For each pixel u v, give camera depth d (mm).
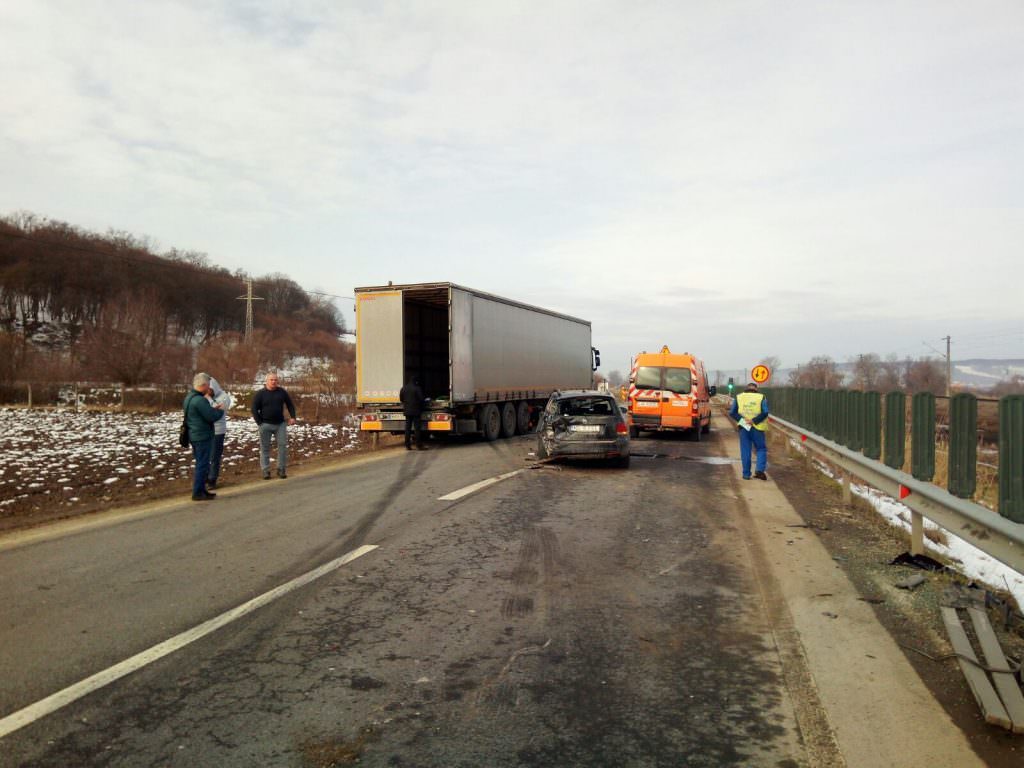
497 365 20328
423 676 4082
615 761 3162
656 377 20844
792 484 11883
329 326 152125
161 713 3617
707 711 3650
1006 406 4887
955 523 5582
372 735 3395
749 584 5926
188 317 116000
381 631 4816
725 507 9531
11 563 6703
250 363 52562
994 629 4742
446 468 13797
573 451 13273
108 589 5809
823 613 5160
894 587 5762
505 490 10906
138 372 43781
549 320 25047
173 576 6188
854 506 9617
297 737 3371
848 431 10508
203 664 4250
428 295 18766
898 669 4156
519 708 3682
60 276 106062
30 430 23656
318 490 11133
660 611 5242
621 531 7977
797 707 3693
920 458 6824
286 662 4277
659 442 20391
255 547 7250
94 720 3541
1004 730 3422
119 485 12016
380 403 18078
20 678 4047
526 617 5105
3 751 3234
